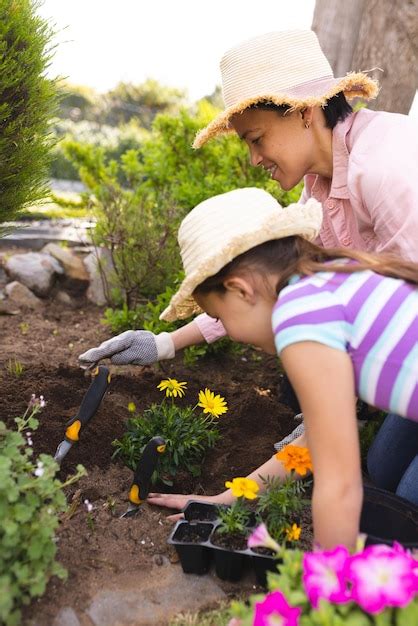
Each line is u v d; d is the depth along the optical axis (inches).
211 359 136.0
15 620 59.3
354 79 85.4
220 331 96.3
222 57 89.3
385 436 92.1
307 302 60.1
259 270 63.9
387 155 82.6
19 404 95.5
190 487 90.2
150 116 693.9
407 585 51.6
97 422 92.8
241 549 70.7
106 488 84.9
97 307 168.1
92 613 65.9
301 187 153.0
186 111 188.4
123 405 102.5
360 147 85.4
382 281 63.5
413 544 66.7
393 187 81.3
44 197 110.2
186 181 175.3
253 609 56.6
